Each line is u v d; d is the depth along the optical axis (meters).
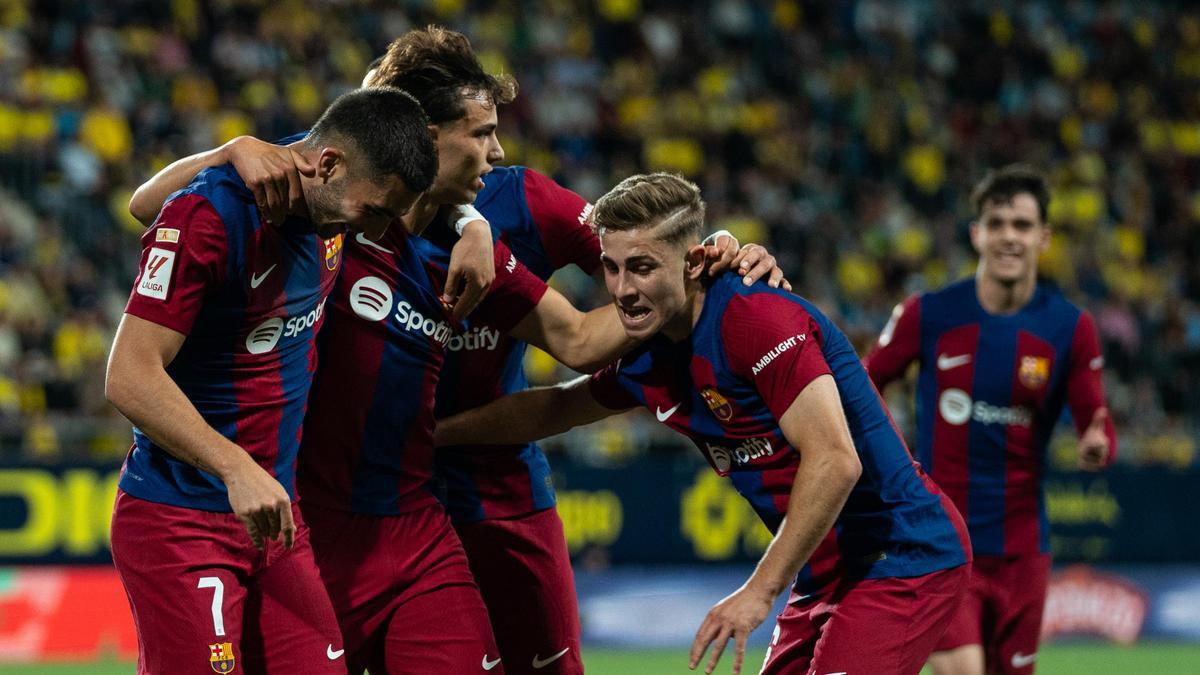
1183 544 42.94
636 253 13.55
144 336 12.63
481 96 14.42
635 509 39.50
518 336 15.80
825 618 14.70
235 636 13.40
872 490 14.47
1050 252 61.56
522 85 59.50
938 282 59.88
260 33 55.31
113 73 51.38
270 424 13.72
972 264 61.94
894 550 14.50
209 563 13.35
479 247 14.71
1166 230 67.69
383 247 14.79
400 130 12.77
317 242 13.67
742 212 57.81
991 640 22.14
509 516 17.19
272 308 13.39
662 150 60.47
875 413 14.55
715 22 68.06
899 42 71.50
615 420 42.47
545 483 17.61
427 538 15.55
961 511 22.17
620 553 39.28
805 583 14.95
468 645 15.25
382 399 15.02
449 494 16.97
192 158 13.59
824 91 66.81
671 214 13.56
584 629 38.56
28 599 34.78
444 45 14.41
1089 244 64.25
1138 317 57.25
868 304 55.25
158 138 50.22
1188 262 66.88
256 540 12.67
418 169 12.83
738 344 13.89
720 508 40.22
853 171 64.25
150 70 52.28
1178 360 54.84
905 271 59.09
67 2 52.53
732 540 40.25
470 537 17.11
